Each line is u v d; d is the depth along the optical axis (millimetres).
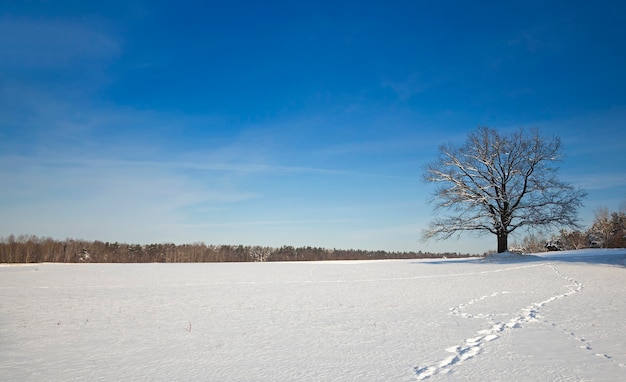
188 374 7617
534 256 41188
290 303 17234
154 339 10656
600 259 34812
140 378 7414
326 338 10539
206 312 15031
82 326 12500
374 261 56156
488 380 6871
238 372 7695
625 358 7977
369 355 8766
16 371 7910
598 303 15391
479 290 20625
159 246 117438
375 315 14039
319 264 48781
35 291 22078
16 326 12562
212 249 123375
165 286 24656
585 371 7195
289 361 8406
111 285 25188
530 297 17562
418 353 8836
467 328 11484
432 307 15617
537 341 9570
